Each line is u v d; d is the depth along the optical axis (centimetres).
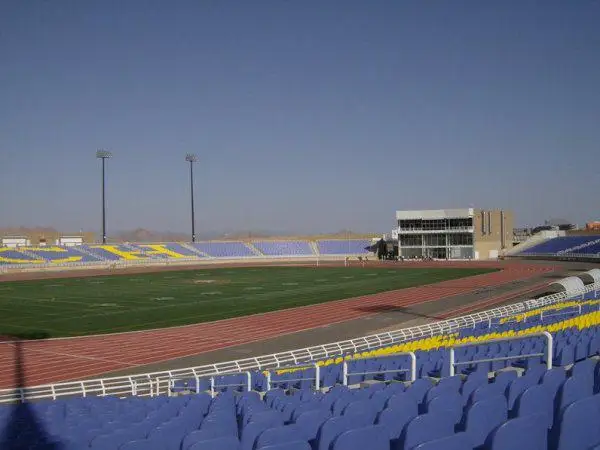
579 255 10200
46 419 1394
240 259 12225
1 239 12419
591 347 1339
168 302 5422
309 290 6356
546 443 496
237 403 1293
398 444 598
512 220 12369
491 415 630
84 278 8144
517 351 1498
